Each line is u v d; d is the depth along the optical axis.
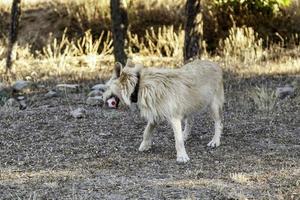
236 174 13.70
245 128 18.12
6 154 15.84
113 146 16.42
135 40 32.16
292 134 17.45
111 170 14.32
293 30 32.06
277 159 15.03
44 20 34.34
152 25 33.22
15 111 20.52
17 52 31.09
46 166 14.74
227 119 19.17
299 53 29.48
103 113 20.02
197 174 13.84
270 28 32.22
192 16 24.36
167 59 30.11
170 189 12.88
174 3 33.88
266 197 12.33
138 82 14.58
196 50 24.53
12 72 27.31
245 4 32.47
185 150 15.59
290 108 20.45
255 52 29.72
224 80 24.70
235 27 31.69
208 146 16.31
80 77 26.30
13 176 14.01
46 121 19.16
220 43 31.27
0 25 34.50
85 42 32.47
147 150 15.94
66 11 34.38
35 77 26.45
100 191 12.83
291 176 13.68
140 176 13.80
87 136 17.44
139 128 18.23
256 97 21.23
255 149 15.99
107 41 32.00
